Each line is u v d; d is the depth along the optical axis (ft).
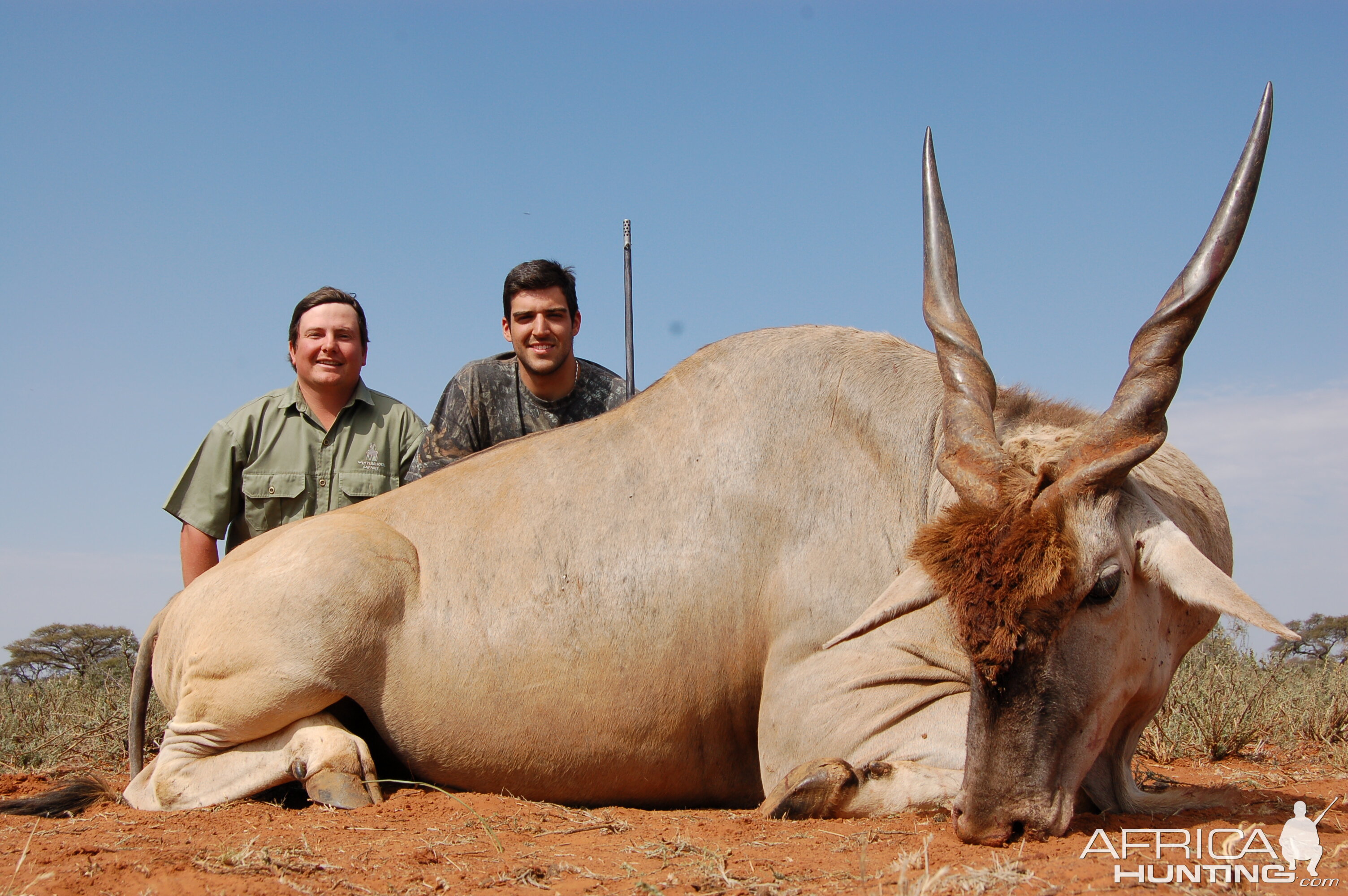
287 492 23.47
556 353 23.67
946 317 13.98
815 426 16.07
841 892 10.36
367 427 24.39
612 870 11.78
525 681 15.97
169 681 17.87
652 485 16.37
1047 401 15.14
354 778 15.62
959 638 11.95
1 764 22.47
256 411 23.66
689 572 15.78
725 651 15.69
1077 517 11.90
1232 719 22.63
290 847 12.89
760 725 15.51
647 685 15.76
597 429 17.28
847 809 13.87
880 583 15.19
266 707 16.19
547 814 14.84
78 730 24.04
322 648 16.12
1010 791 11.74
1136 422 12.07
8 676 31.86
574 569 16.11
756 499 15.84
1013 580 11.46
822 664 15.16
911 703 14.62
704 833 13.33
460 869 11.92
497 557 16.49
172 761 16.72
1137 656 12.69
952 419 13.14
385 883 11.41
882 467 15.65
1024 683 11.75
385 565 16.44
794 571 15.47
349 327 23.88
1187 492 14.85
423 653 16.26
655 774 16.14
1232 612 11.55
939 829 12.79
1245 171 12.69
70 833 13.98
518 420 24.22
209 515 23.15
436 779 16.76
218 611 16.76
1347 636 43.75
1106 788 13.70
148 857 12.27
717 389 16.75
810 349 16.61
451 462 23.65
